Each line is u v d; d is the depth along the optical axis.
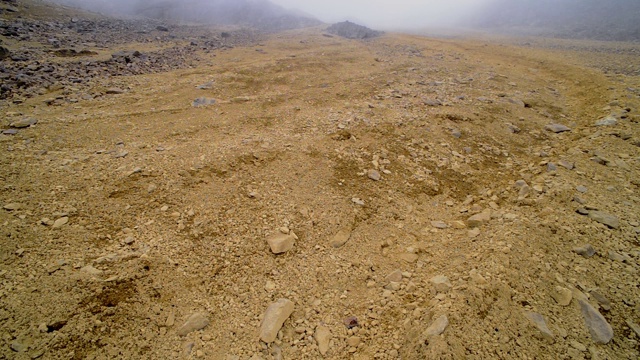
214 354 3.48
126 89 10.30
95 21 25.06
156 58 14.84
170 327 3.68
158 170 6.01
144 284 4.02
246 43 21.55
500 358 3.22
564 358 3.27
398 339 3.60
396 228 5.40
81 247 4.35
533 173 6.76
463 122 8.72
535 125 8.91
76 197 5.18
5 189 5.12
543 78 13.59
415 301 4.04
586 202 5.46
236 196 5.64
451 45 21.98
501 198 6.09
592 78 12.30
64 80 10.57
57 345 3.23
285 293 4.24
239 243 4.84
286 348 3.61
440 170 6.89
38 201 4.98
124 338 3.46
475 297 3.78
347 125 8.16
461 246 4.90
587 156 7.02
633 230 4.81
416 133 8.00
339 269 4.62
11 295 3.56
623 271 4.18
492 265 4.25
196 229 4.96
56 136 6.99
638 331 3.53
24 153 6.20
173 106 9.18
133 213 5.06
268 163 6.52
